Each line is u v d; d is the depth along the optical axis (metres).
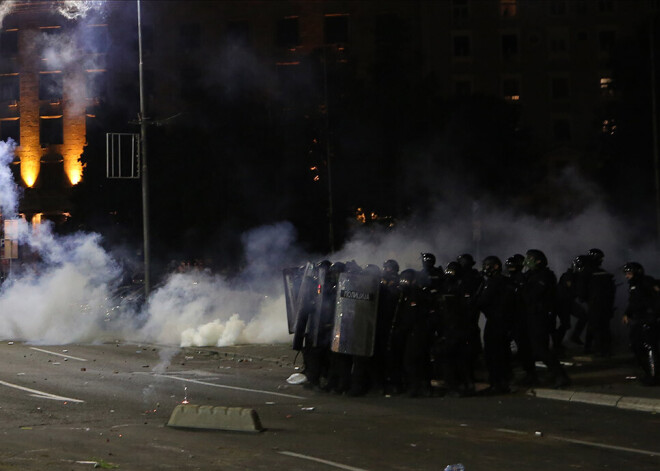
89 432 10.27
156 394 13.42
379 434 10.14
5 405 12.31
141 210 45.50
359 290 13.09
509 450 9.22
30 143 65.81
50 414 11.59
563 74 61.50
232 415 10.36
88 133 48.66
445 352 13.10
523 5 61.66
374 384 13.53
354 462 8.65
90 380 15.02
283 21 62.97
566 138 61.28
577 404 12.41
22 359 18.34
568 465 8.50
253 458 8.82
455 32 61.56
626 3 61.56
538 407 12.15
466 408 12.09
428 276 14.59
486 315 13.45
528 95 61.44
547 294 13.25
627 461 8.67
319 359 13.84
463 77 61.38
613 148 44.75
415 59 47.56
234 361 18.22
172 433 10.21
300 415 11.53
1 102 66.56
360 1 62.00
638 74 42.28
